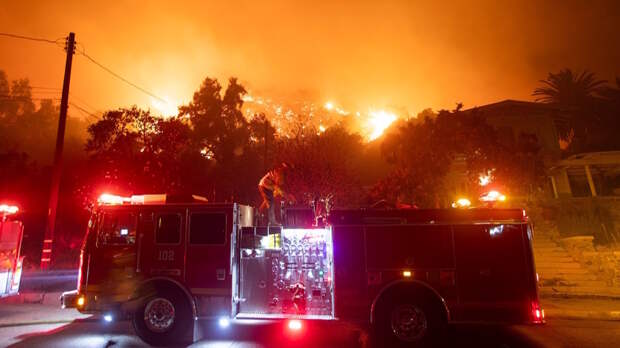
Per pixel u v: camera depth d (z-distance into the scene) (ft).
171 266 21.29
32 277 45.11
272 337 21.90
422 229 20.62
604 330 23.65
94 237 22.06
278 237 21.27
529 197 45.32
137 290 21.21
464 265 20.01
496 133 40.78
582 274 36.22
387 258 20.44
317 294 20.70
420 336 19.79
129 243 21.88
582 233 47.62
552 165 60.64
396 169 43.19
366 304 20.13
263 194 25.53
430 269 20.13
